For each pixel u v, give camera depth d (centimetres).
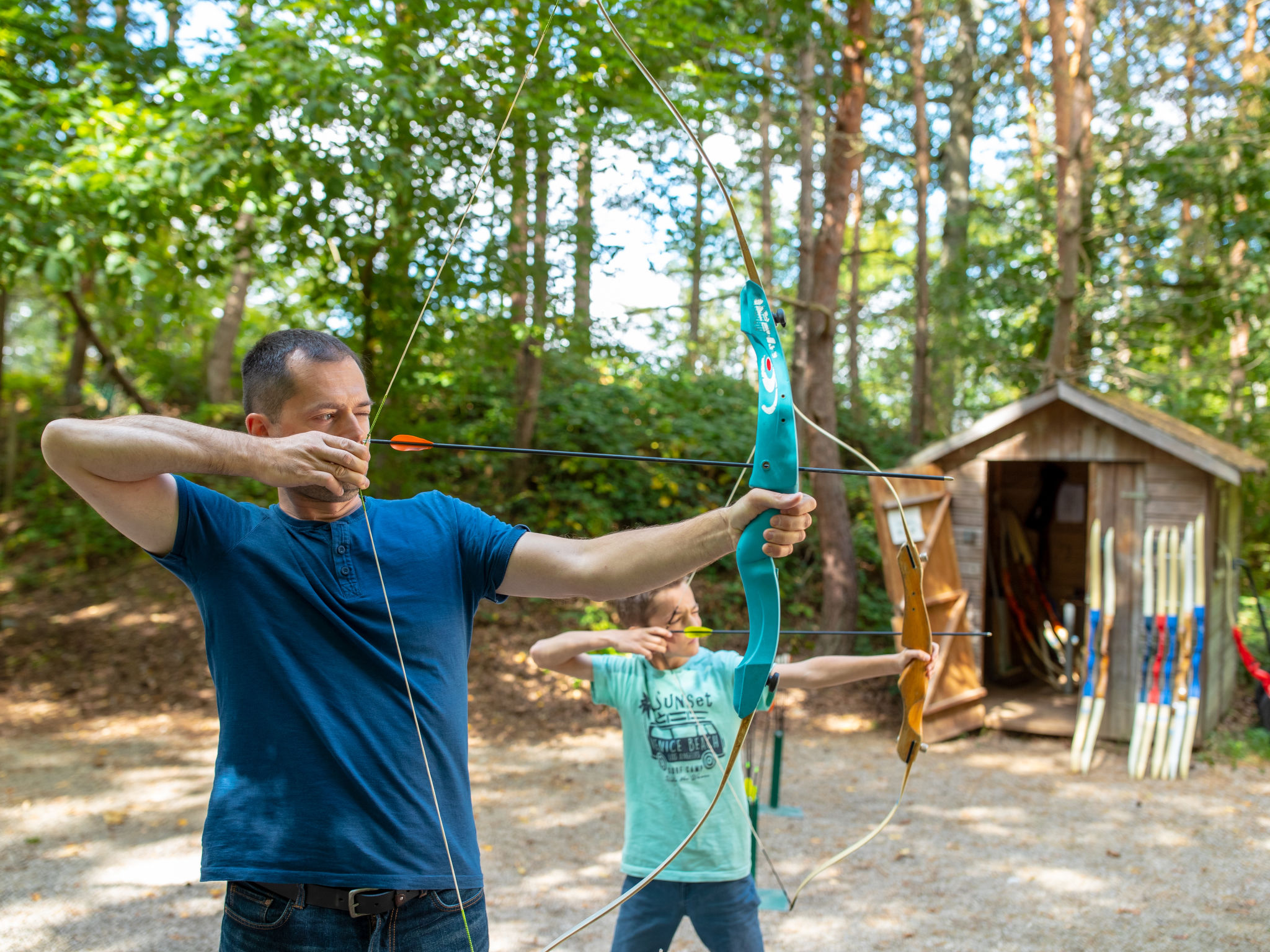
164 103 549
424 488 760
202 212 583
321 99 511
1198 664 555
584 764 549
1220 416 1043
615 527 846
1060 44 768
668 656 224
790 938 331
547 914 348
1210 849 420
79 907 351
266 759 125
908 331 1528
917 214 1095
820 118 1120
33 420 1188
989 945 326
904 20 1111
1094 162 859
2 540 985
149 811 459
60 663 718
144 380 1180
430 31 566
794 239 1584
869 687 709
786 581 848
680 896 212
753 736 593
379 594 132
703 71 609
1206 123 838
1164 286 851
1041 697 706
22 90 589
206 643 133
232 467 114
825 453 747
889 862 404
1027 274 896
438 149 584
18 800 474
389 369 651
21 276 540
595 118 591
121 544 935
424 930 126
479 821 452
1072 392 593
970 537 638
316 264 708
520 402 830
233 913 124
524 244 711
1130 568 585
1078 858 409
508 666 701
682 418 912
